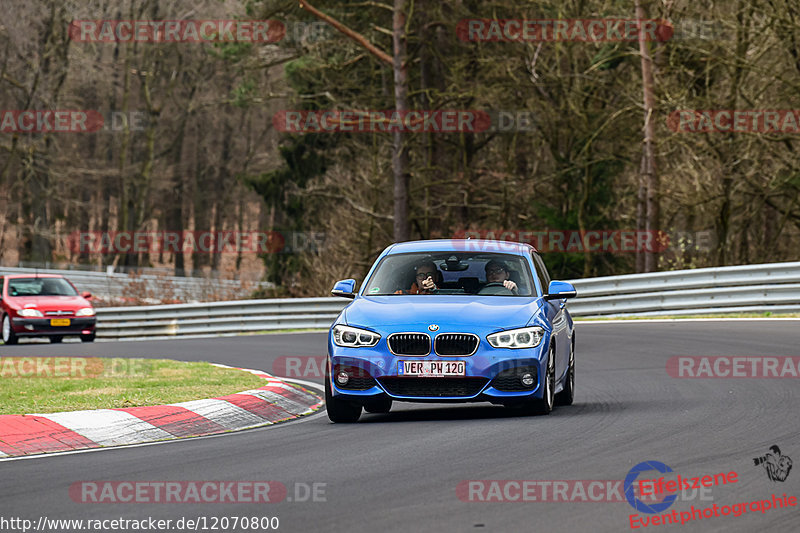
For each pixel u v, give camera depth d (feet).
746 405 132.57
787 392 144.77
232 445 112.88
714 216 465.47
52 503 81.46
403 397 123.85
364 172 551.59
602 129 470.80
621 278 321.32
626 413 128.67
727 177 444.55
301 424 132.05
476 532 69.36
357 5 479.00
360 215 547.08
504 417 128.77
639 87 483.51
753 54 436.35
